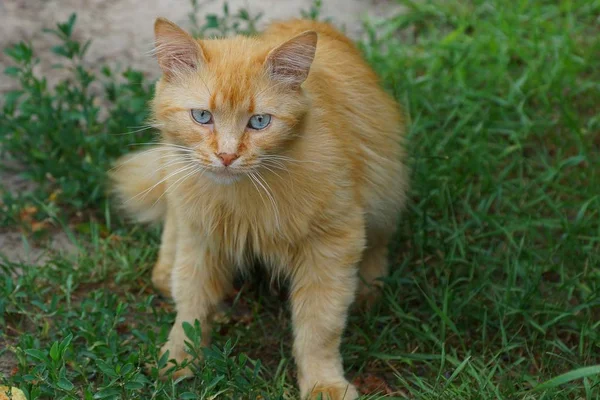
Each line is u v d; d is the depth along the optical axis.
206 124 4.23
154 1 8.27
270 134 4.22
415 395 4.62
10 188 6.32
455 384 4.83
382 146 5.17
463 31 7.69
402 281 5.28
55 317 5.16
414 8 8.00
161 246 5.44
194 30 7.37
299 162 4.38
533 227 5.85
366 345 5.06
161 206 5.49
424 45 7.51
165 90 4.34
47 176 6.38
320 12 8.09
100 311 5.00
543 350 5.00
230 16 7.93
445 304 5.02
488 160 6.38
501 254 5.72
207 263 4.81
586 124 6.82
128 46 7.70
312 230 4.55
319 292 4.67
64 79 7.27
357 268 5.07
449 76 7.07
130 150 6.22
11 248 5.85
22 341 4.78
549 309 5.18
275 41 4.89
